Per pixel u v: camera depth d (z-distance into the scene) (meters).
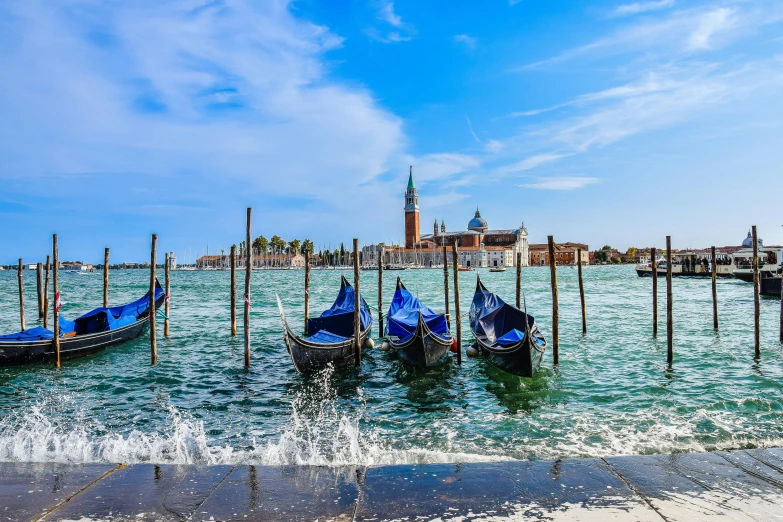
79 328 21.42
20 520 6.29
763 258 64.56
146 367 18.28
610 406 13.29
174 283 92.81
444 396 14.55
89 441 10.97
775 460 7.96
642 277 92.94
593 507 6.52
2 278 123.00
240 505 6.69
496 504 6.64
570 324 29.17
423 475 7.58
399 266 166.00
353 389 15.38
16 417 12.72
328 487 7.21
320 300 48.53
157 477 7.58
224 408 13.48
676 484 7.14
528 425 11.85
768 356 19.14
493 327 19.45
